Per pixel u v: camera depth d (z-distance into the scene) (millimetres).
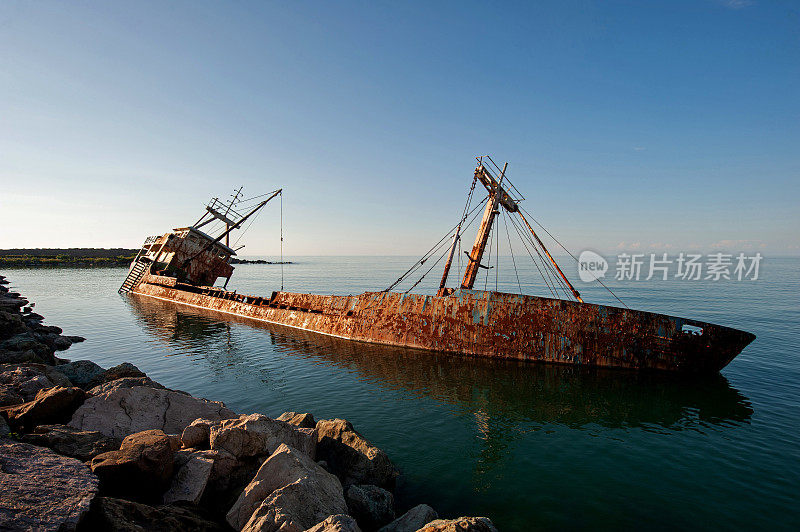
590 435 10758
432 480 8531
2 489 4676
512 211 20891
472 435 10703
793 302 36188
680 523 7125
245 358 17922
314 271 110312
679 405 12828
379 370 16203
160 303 35625
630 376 15375
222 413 9086
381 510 6969
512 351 17219
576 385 14547
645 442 10312
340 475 8125
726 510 7469
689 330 15422
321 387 14266
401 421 11523
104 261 103125
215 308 31641
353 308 21953
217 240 39500
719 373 15844
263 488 6141
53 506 4590
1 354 13930
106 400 8484
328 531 4957
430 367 16562
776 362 17328
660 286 54844
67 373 13547
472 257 20516
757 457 9461
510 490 8172
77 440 6672
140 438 6645
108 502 4988
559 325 16688
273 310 26844
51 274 74875
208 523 5621
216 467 6895
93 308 32625
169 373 15781
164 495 6145
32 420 7504
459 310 18312
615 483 8414
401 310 19906
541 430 11062
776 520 7168
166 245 37844
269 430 7543
